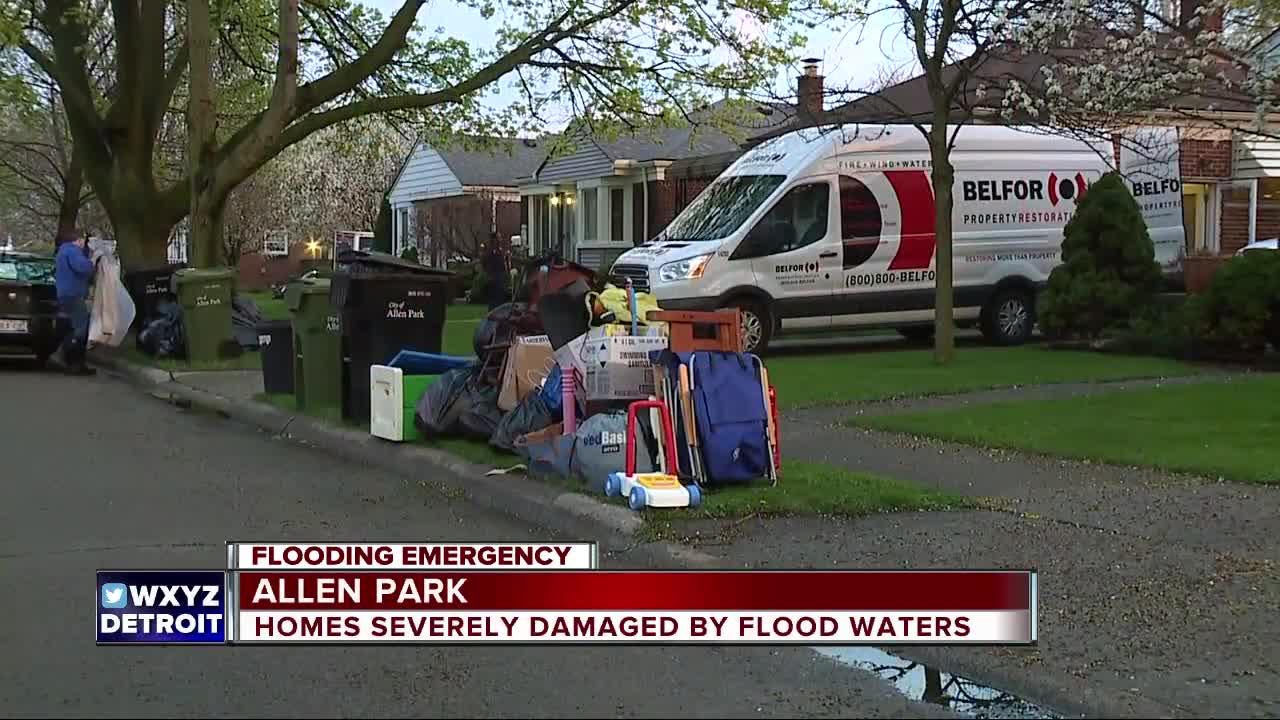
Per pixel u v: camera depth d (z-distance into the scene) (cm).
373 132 3303
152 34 2094
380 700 523
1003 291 1919
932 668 566
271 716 503
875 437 1098
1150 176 2011
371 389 1117
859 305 1792
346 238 4922
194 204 1869
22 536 793
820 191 1762
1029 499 846
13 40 1862
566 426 905
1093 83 1477
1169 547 717
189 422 1336
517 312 1067
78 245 1842
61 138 3494
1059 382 1425
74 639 596
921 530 766
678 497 785
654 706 519
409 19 1897
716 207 1816
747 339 1716
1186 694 505
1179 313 1667
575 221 3509
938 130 1567
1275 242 2184
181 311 1792
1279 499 832
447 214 3938
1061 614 604
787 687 544
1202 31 1430
